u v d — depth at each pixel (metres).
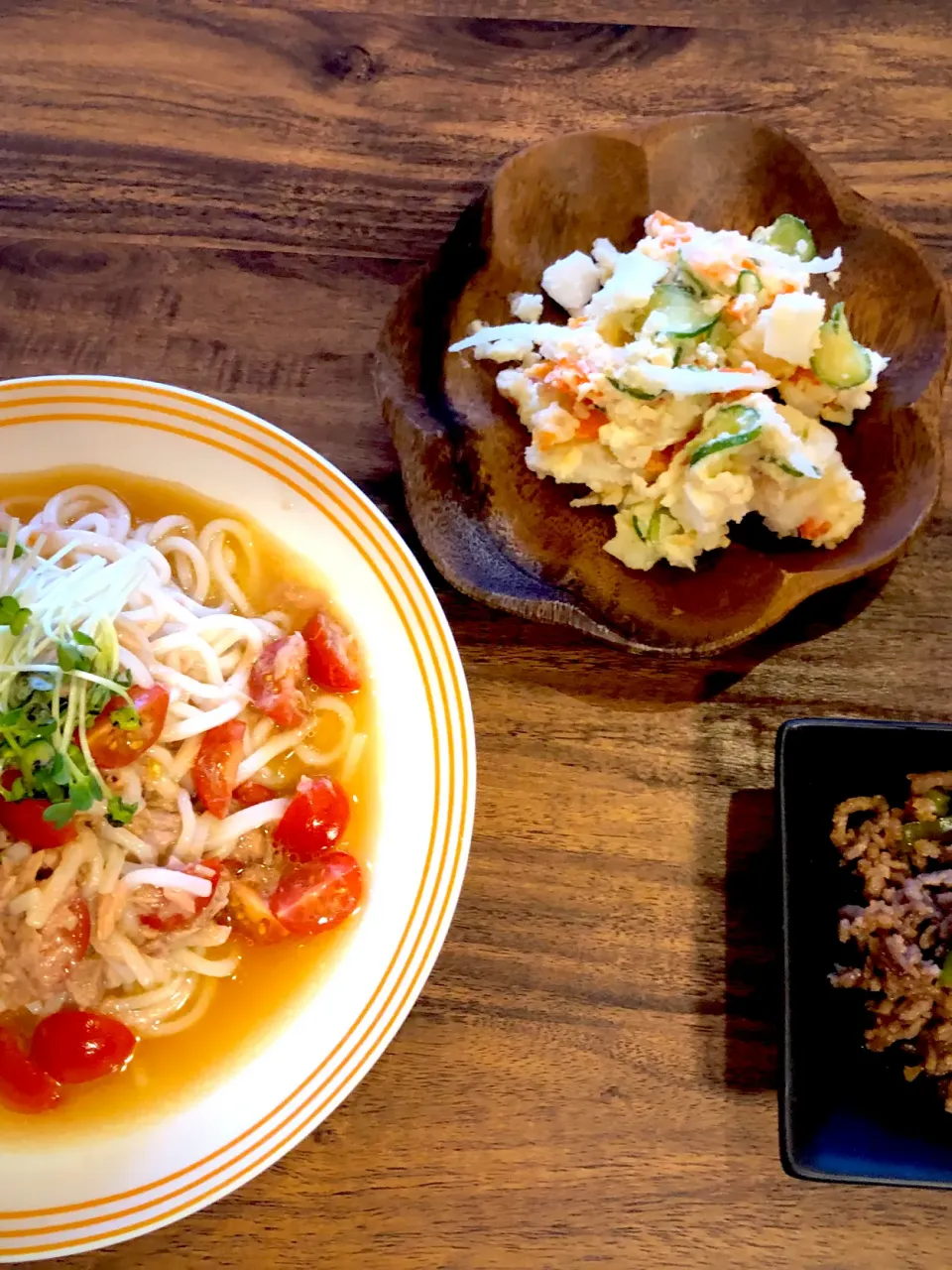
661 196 0.32
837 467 0.29
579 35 0.35
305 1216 0.28
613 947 0.30
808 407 0.31
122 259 0.33
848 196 0.31
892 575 0.32
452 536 0.29
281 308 0.33
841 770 0.30
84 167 0.33
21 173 0.33
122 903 0.29
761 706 0.31
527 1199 0.28
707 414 0.30
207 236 0.33
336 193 0.34
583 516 0.31
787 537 0.31
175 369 0.32
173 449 0.31
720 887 0.30
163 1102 0.29
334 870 0.29
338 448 0.32
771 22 0.35
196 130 0.34
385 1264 0.28
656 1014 0.29
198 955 0.30
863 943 0.30
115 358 0.32
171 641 0.31
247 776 0.31
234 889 0.30
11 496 0.31
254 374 0.32
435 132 0.34
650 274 0.30
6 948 0.28
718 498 0.29
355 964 0.29
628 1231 0.28
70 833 0.29
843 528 0.29
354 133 0.34
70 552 0.31
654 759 0.31
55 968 0.28
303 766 0.31
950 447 0.32
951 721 0.31
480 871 0.30
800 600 0.29
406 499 0.30
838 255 0.30
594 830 0.30
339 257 0.33
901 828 0.30
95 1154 0.28
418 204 0.34
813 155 0.31
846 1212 0.29
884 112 0.35
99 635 0.28
